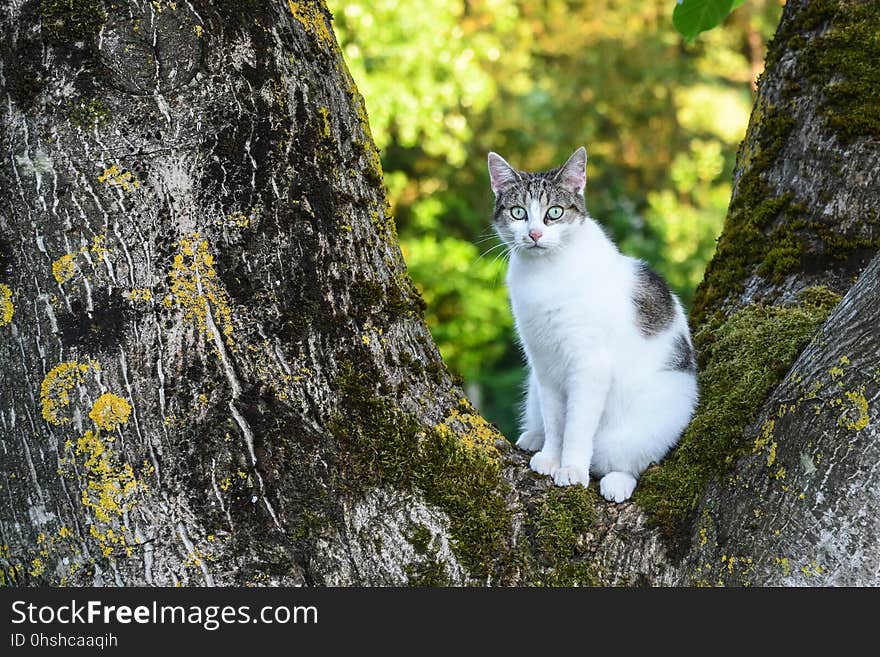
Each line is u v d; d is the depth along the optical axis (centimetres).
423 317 377
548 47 1484
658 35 1482
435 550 329
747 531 322
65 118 300
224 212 314
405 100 1112
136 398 306
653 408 413
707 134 1554
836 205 423
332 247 333
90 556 306
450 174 1421
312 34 344
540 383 443
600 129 1517
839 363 308
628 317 420
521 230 440
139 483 306
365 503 326
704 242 1355
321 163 333
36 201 302
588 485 387
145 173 305
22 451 308
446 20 1140
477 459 354
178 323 309
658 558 343
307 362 324
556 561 342
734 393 362
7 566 313
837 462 303
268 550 313
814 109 437
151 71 303
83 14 299
